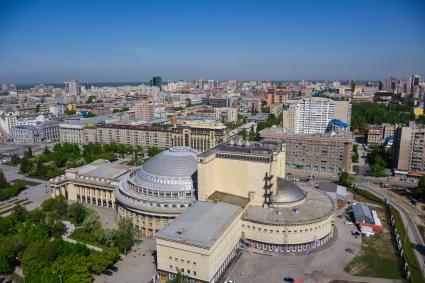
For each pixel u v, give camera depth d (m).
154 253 182.00
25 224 194.75
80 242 190.75
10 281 156.38
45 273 143.12
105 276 159.38
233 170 199.62
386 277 158.00
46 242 170.38
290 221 178.25
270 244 180.38
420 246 187.12
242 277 158.00
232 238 173.50
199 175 195.38
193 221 167.00
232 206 184.75
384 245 187.88
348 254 178.38
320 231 184.25
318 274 160.12
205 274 148.12
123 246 181.00
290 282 154.00
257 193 195.38
